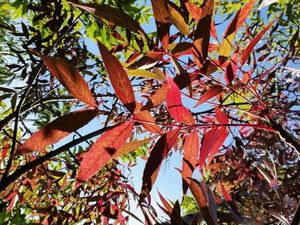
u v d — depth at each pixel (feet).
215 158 2.29
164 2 0.91
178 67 0.95
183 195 0.90
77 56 2.93
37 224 2.63
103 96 3.10
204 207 0.74
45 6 2.54
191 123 0.87
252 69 1.55
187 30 1.03
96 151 0.77
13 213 2.56
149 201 1.11
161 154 0.83
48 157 1.93
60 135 0.72
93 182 3.30
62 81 0.70
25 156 2.97
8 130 3.46
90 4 0.83
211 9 0.89
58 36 2.49
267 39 2.16
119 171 3.37
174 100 0.83
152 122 0.83
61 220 2.69
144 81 2.81
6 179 1.80
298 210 0.79
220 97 2.21
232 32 0.98
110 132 0.78
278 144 1.89
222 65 1.10
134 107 0.77
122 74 0.73
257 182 1.89
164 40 0.94
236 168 2.07
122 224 2.03
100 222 2.88
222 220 0.97
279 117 1.90
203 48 0.93
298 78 1.56
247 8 0.97
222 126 0.95
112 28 2.48
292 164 2.14
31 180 2.79
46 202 3.37
